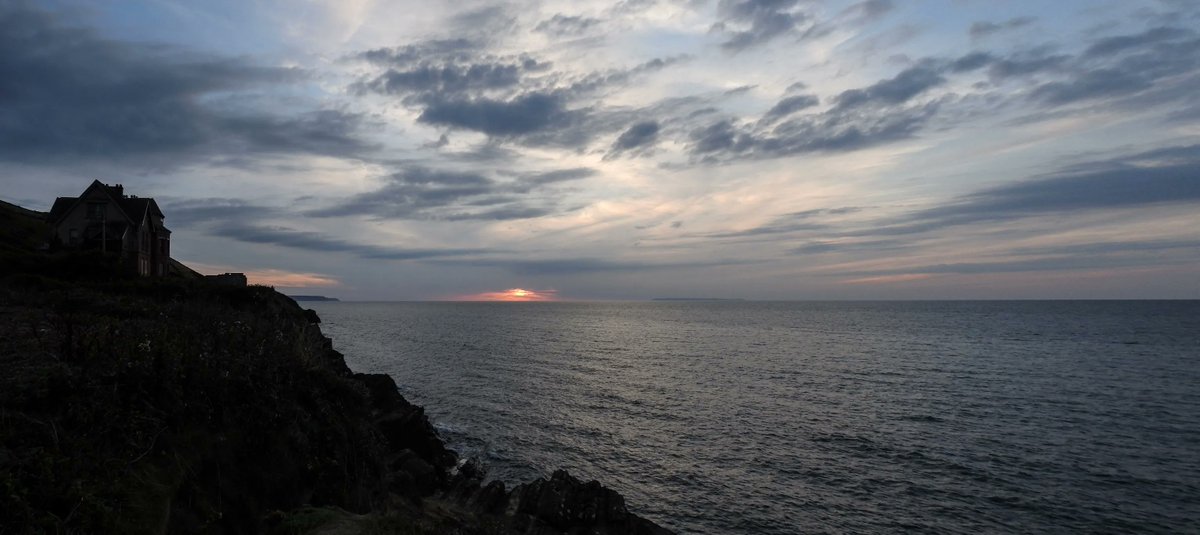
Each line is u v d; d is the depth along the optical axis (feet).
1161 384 158.92
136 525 20.67
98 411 25.04
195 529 24.06
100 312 61.26
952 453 95.86
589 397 140.36
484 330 384.27
